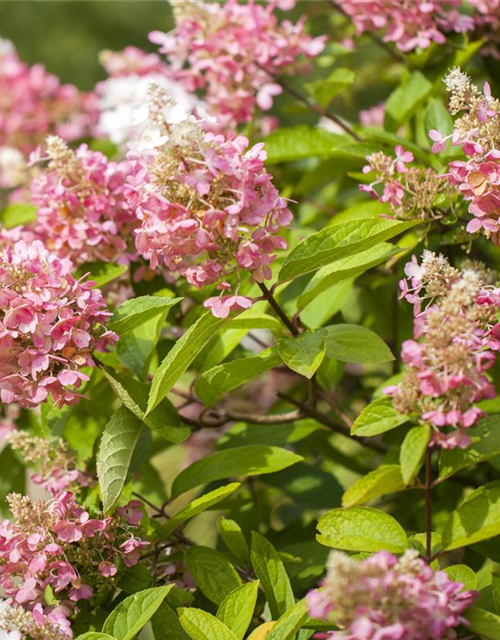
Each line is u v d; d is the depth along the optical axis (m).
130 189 1.77
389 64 2.33
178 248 1.75
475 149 1.75
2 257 1.78
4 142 2.62
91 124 2.75
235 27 2.09
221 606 1.75
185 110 1.74
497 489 1.71
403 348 1.66
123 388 1.78
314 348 1.79
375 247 1.82
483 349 1.74
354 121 2.67
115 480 1.80
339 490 2.07
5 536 1.77
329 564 1.61
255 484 2.11
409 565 1.62
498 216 1.77
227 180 1.74
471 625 1.66
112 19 6.83
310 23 2.28
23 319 1.76
